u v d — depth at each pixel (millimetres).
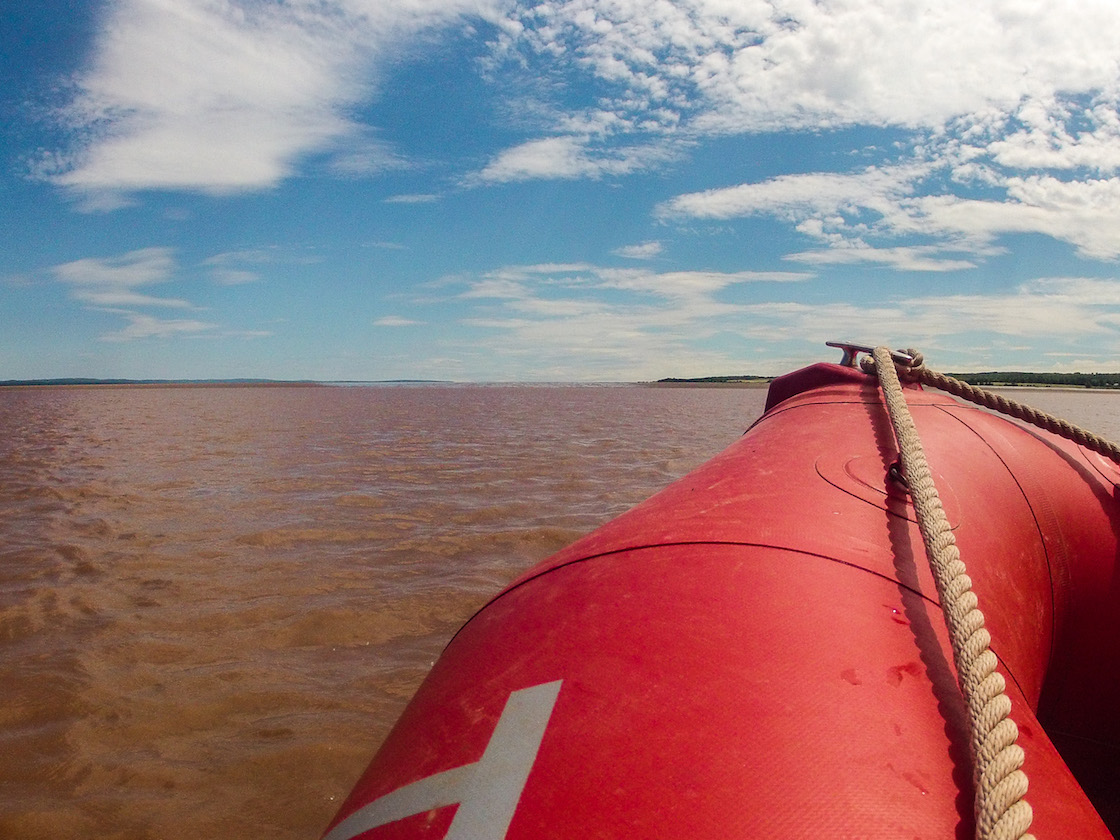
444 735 1017
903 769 860
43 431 16266
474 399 35062
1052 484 2004
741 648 1016
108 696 3604
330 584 5109
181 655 4059
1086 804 946
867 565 1225
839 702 935
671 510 1467
